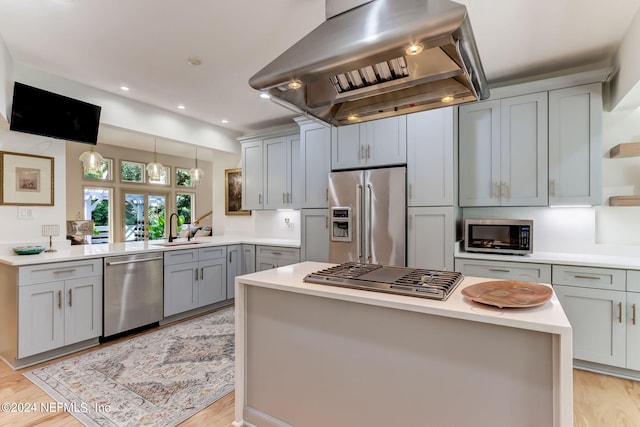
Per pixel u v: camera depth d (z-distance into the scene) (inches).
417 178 122.6
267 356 73.2
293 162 168.1
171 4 78.6
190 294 148.3
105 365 101.0
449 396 53.4
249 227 202.1
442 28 45.9
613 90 105.4
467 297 54.6
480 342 50.9
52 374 95.3
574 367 101.6
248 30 90.3
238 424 73.9
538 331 46.5
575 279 99.2
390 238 125.0
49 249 117.6
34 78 113.1
